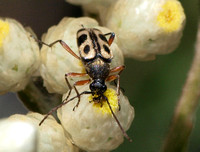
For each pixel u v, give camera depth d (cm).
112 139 12
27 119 12
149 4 13
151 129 13
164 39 13
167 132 13
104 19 13
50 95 13
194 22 13
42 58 13
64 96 12
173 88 13
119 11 13
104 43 13
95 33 13
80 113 12
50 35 13
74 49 13
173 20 13
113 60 13
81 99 12
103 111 12
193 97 13
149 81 13
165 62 13
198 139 13
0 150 10
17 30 12
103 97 12
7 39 12
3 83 12
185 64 13
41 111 13
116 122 12
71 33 13
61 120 12
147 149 13
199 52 13
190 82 13
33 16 13
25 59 12
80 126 12
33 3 13
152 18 13
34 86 13
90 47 13
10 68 12
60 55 12
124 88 13
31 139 10
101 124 12
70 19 13
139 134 13
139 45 13
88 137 12
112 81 13
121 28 13
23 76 12
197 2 13
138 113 13
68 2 13
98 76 12
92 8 13
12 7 13
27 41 12
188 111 13
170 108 13
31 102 13
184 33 13
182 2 13
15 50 12
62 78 13
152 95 13
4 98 14
